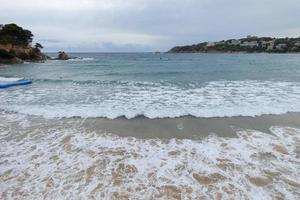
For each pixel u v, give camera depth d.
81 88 14.95
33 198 3.79
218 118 8.16
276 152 5.44
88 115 8.62
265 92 12.57
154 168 4.78
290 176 4.41
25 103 10.55
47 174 4.55
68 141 6.23
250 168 4.73
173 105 10.03
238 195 3.84
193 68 31.47
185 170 4.69
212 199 3.75
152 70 28.81
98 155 5.39
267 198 3.76
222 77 20.06
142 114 8.73
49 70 30.03
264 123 7.54
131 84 16.61
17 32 51.47
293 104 9.76
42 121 7.96
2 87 15.12
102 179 4.36
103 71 28.27
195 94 12.45
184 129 7.14
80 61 57.25
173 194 3.89
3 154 5.45
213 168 4.76
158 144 6.02
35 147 5.84
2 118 8.27
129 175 4.51
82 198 3.78
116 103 10.52
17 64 42.78
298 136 6.39
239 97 11.42
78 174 4.54
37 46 63.44
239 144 5.93
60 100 11.23
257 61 50.09
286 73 22.73
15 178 4.41
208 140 6.25
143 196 3.84
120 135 6.68
